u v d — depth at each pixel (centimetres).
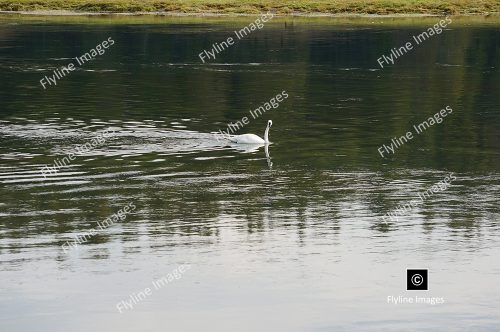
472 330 2334
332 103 5903
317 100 6025
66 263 2770
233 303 2495
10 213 3262
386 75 7312
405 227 3169
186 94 6175
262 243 2975
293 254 2872
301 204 3434
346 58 8225
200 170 3956
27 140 4506
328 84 6750
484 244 2986
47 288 2577
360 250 2919
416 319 2398
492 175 3934
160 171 3919
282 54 8394
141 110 5503
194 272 2711
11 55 8038
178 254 2861
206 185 3697
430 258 2850
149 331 2320
